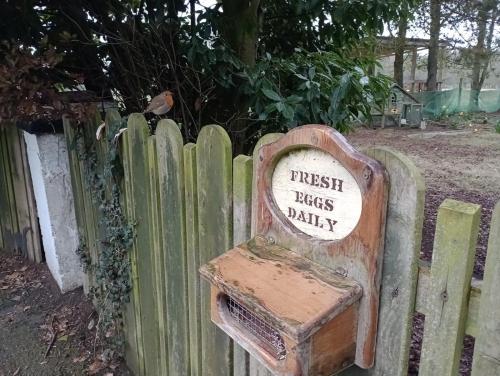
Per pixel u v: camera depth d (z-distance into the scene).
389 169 0.89
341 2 2.53
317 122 2.64
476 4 15.07
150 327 2.07
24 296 3.11
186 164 1.56
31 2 2.55
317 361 0.92
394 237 0.90
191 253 1.62
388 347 0.95
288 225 1.13
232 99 2.85
